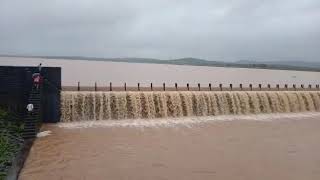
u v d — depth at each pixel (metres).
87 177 29.25
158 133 45.12
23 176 29.06
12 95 47.75
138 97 54.72
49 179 28.58
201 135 44.47
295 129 49.59
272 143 41.22
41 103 47.41
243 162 33.84
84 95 51.66
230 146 39.44
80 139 40.88
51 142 39.28
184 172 30.77
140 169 31.36
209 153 36.53
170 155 35.56
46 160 33.16
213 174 30.38
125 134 43.97
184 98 57.56
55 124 48.69
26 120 41.66
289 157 35.84
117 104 53.34
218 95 59.84
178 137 43.12
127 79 130.12
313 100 67.94
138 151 36.72
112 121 51.78
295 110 65.81
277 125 52.41
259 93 63.34
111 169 31.23
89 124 49.25
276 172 31.23
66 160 33.34
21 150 34.88
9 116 45.22
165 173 30.45
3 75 47.50
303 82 151.50
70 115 50.75
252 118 57.91
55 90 49.28
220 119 56.06
